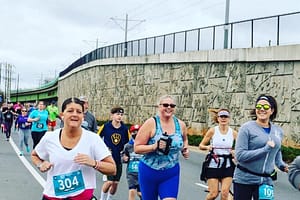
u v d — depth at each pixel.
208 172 9.25
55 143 5.35
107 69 55.50
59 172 5.34
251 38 29.84
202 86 34.75
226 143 9.26
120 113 10.12
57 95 101.81
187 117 36.47
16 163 17.61
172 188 7.37
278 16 27.69
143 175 7.46
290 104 25.56
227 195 9.20
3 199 11.02
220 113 9.28
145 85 44.94
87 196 5.41
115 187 10.45
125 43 50.75
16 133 35.66
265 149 6.59
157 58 41.91
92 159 5.33
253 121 6.86
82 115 5.36
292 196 12.90
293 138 25.08
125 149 9.91
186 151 7.76
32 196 11.47
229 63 31.55
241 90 30.09
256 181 6.78
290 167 4.87
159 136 7.31
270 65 27.50
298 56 25.31
